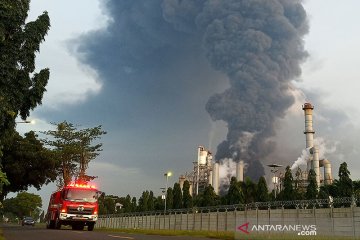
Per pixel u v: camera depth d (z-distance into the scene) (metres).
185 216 46.19
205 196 69.69
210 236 28.03
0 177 14.38
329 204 29.06
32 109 22.64
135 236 22.69
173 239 19.80
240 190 66.06
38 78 22.64
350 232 26.53
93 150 63.34
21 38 20.47
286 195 63.09
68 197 34.03
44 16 21.59
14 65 20.25
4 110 19.67
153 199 90.25
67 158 61.62
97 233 25.91
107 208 117.69
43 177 53.03
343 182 61.81
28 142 51.03
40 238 18.16
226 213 38.84
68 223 35.69
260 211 34.25
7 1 19.36
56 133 61.75
